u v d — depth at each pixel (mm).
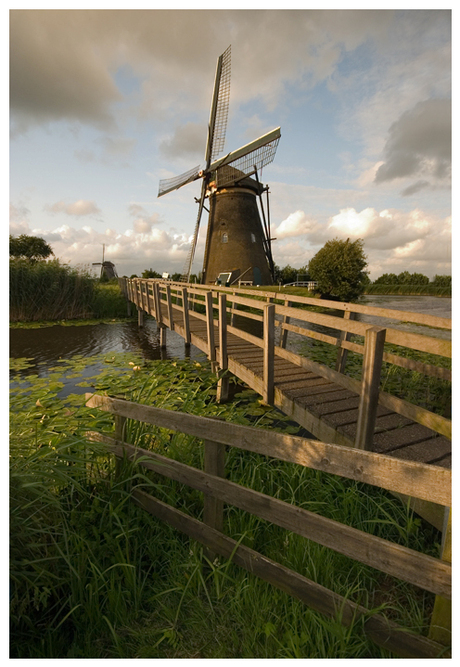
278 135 18062
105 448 2205
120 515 1925
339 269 20734
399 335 2051
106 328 12422
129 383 5297
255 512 1491
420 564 1058
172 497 2061
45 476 1660
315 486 2314
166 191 24484
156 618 1542
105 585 1620
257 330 10430
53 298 14297
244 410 4270
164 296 13398
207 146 21562
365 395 2230
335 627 1260
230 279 21172
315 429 2953
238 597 1533
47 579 1515
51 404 4262
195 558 1691
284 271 33156
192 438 2670
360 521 2021
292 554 1697
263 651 1355
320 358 6809
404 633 1176
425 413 1998
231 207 21609
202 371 6262
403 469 1074
